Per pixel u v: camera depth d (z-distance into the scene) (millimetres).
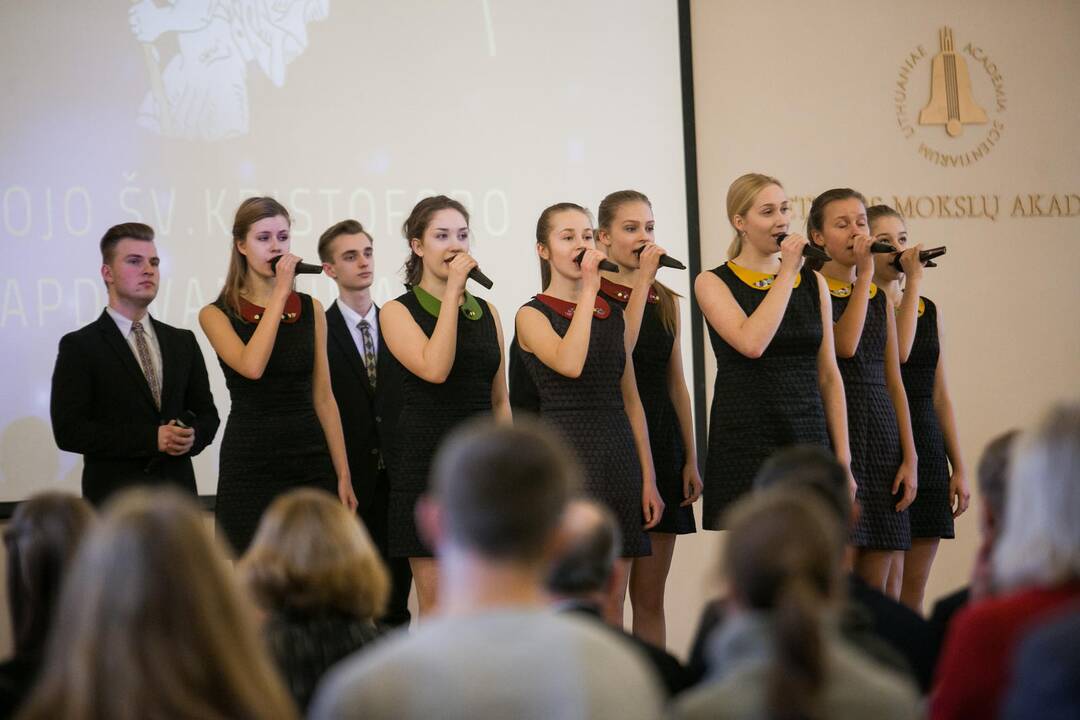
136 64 9570
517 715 2730
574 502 4441
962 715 3533
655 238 10383
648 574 8344
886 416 8383
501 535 2914
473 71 10180
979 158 11109
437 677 2744
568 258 7797
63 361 8109
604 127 10352
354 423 8852
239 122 9758
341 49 9969
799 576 3129
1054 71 11266
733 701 3041
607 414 7629
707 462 7941
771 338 7656
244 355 7805
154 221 9555
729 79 10688
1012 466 3732
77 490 9344
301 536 4359
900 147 10969
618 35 10414
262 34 9820
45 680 3035
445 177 10094
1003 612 3510
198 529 3111
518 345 8312
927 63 11047
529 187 10227
